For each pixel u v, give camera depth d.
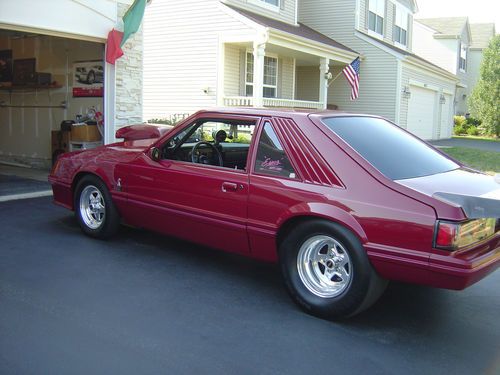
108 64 9.12
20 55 11.39
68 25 8.23
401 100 20.88
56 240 5.75
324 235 3.87
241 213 4.35
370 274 3.67
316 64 20.89
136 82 9.66
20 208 7.22
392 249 3.54
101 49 9.79
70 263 5.00
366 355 3.42
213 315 3.95
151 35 16.02
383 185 3.69
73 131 9.97
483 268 3.46
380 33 23.33
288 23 18.33
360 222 3.67
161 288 4.46
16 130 11.66
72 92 10.45
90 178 5.70
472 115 32.75
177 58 15.65
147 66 16.23
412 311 4.20
